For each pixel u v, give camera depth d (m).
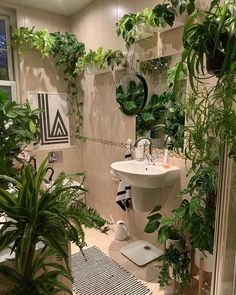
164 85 1.91
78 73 2.87
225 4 0.98
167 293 1.71
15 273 1.00
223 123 1.01
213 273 1.30
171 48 1.81
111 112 2.54
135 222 2.43
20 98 2.83
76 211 1.05
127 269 2.03
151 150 2.10
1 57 2.74
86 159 3.08
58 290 1.09
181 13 1.61
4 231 0.95
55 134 3.04
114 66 2.27
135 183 1.80
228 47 0.92
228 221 1.24
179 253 1.60
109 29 2.41
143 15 1.80
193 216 1.42
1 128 1.33
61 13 2.92
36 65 2.82
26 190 0.95
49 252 1.08
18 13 2.65
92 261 2.13
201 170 1.38
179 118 1.77
